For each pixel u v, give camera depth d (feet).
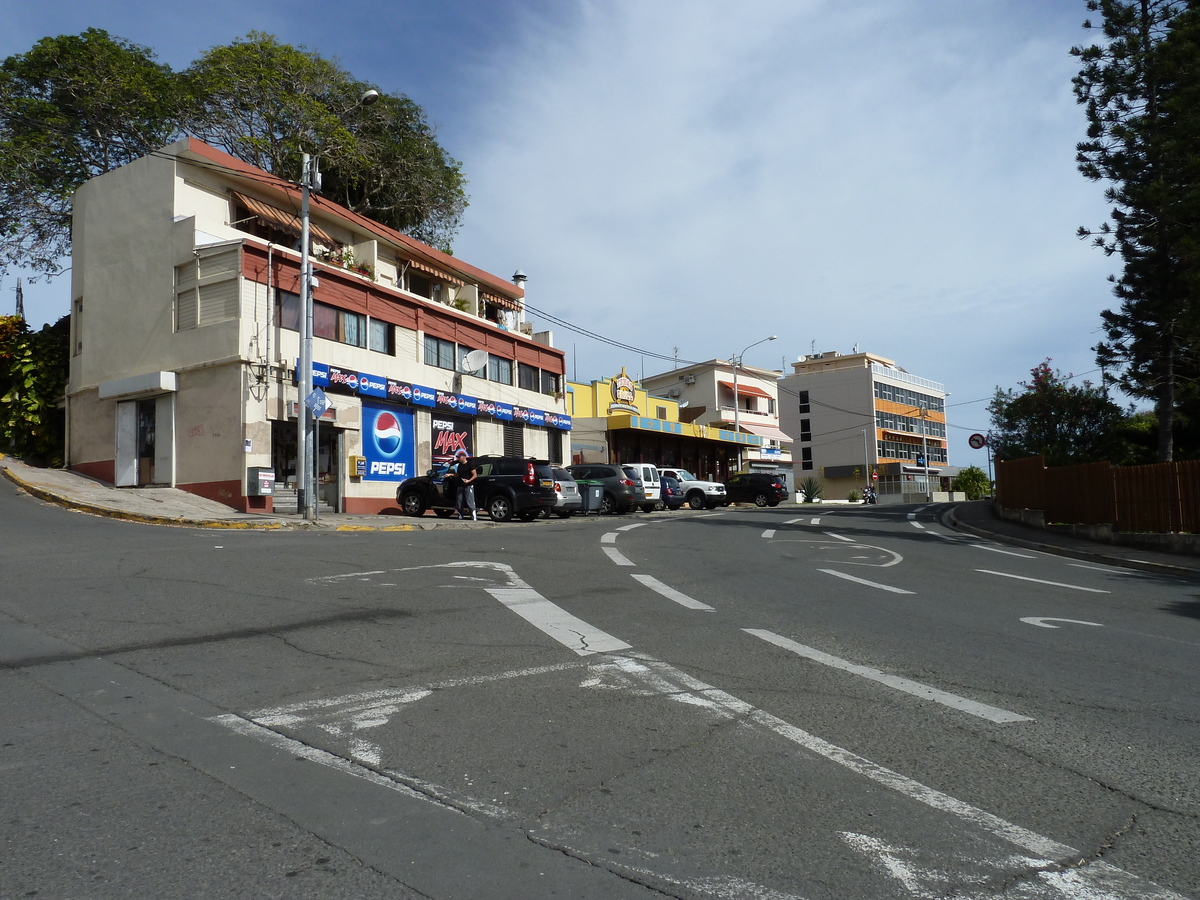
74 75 89.45
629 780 12.34
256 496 65.62
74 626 21.88
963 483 273.13
